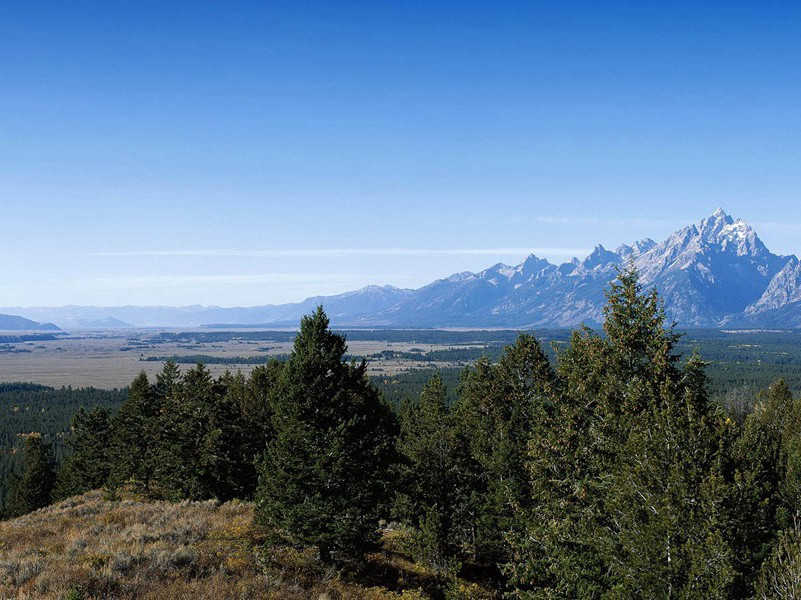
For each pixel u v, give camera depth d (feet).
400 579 93.09
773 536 51.24
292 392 90.38
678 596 48.44
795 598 42.55
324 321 94.53
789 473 60.80
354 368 95.91
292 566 79.61
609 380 67.15
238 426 149.79
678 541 50.14
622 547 55.83
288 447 88.43
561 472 75.72
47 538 85.05
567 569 62.44
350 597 73.46
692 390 62.23
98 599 52.54
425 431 133.80
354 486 88.58
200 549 75.51
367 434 94.73
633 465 56.08
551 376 105.40
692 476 50.55
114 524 96.17
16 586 54.95
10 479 306.55
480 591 101.35
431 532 104.78
